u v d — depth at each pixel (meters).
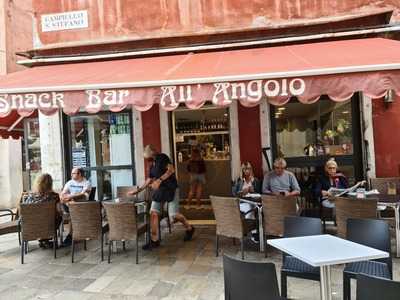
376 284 2.57
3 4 14.64
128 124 9.66
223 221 6.40
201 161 11.68
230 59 6.78
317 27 7.70
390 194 6.77
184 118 11.91
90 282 5.65
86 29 8.77
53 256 7.05
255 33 7.92
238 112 8.89
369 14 7.40
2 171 15.15
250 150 8.85
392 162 8.23
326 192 6.81
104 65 7.84
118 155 9.71
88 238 6.67
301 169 8.67
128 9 8.56
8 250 7.61
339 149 8.51
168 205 8.59
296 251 3.41
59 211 7.32
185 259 6.50
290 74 5.02
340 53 6.10
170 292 5.14
